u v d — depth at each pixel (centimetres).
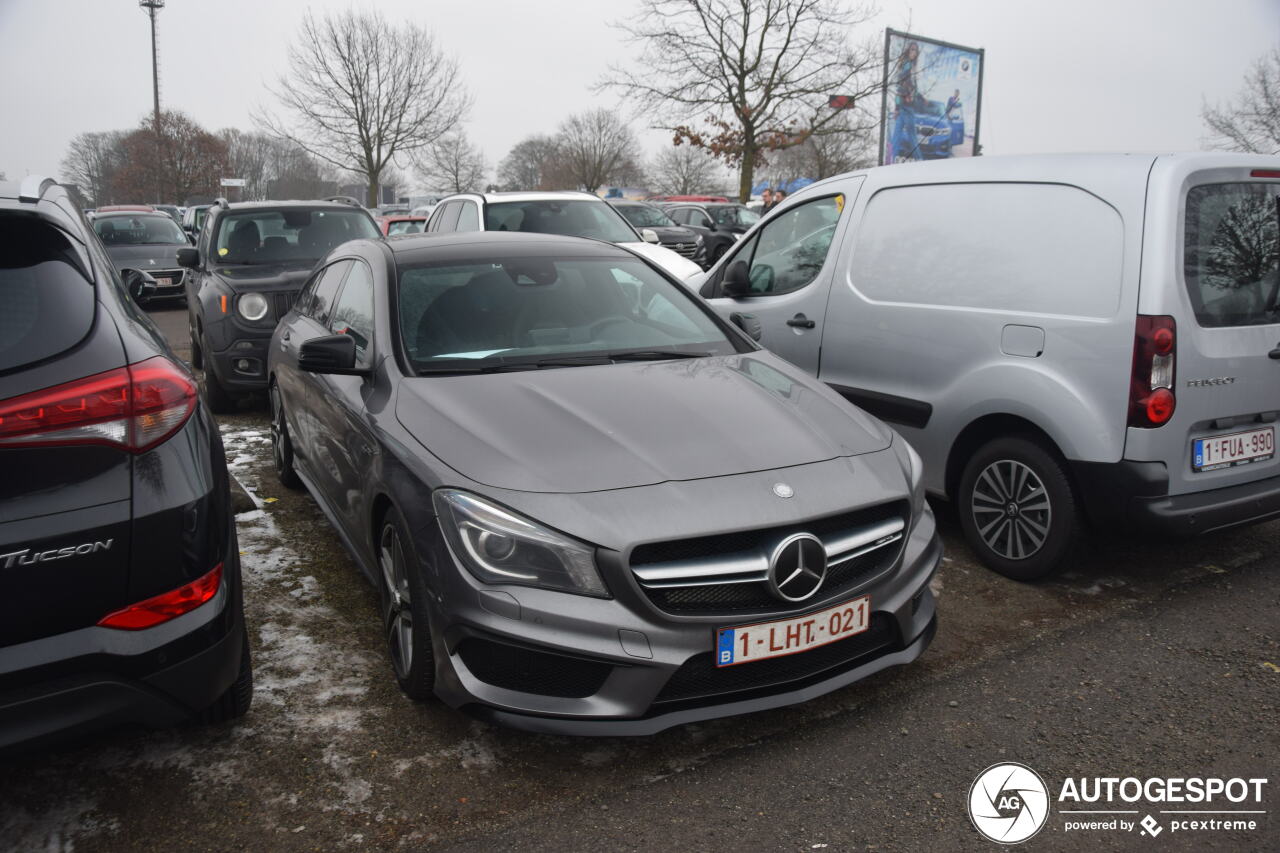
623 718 252
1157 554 426
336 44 3169
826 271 490
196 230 2319
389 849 235
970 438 418
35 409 206
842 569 276
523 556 254
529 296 378
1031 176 397
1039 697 305
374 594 386
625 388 322
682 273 918
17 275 222
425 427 297
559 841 238
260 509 491
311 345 334
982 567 413
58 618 212
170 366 234
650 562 253
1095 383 360
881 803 252
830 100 2528
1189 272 353
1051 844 236
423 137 3328
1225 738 281
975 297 408
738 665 261
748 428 297
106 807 251
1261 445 378
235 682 269
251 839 238
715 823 244
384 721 292
